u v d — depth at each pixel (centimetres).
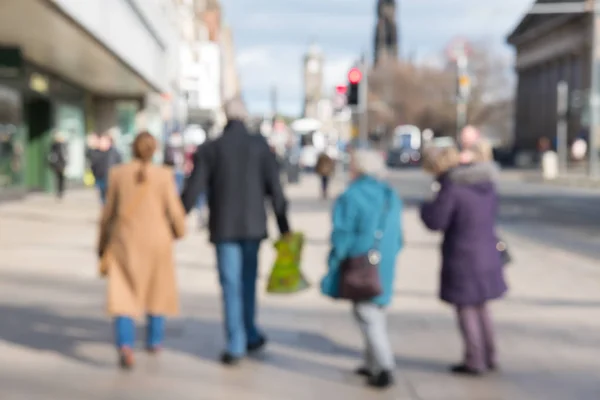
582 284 1300
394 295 1195
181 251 1705
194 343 888
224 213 791
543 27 11038
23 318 996
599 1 3984
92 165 2156
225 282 800
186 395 699
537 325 993
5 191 3011
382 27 19938
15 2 1812
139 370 778
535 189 4744
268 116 6100
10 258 1520
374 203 714
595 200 3681
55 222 2258
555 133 10894
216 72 3456
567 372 784
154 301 784
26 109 3597
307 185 5272
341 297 712
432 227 765
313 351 860
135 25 3141
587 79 9575
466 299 761
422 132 12694
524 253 1706
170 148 2283
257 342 852
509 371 788
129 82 3906
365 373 767
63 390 707
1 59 2605
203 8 7938
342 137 6209
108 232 802
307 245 1833
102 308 1062
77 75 3641
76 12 1992
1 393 693
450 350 869
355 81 2923
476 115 11488
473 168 767
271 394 705
